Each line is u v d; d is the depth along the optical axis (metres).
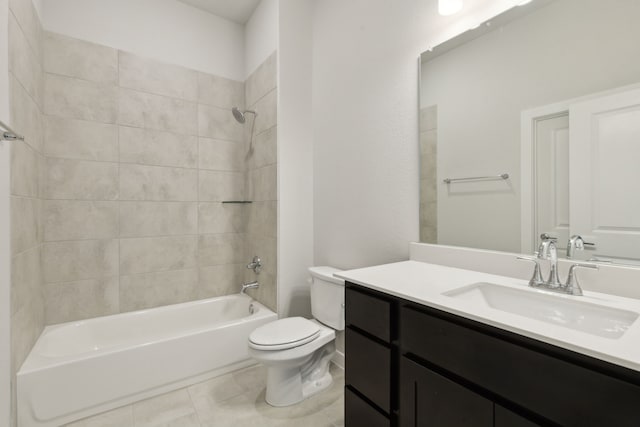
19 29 1.45
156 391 1.74
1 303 1.21
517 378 0.71
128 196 2.21
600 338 0.64
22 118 1.50
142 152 2.26
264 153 2.40
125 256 2.21
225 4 2.47
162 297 2.35
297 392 1.70
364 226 1.90
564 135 1.07
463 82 1.37
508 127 1.22
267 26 2.33
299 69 2.29
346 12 2.01
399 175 1.67
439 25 1.46
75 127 2.02
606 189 0.98
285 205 2.25
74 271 2.03
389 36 1.71
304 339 1.65
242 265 2.71
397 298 1.02
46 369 1.44
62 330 1.89
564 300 0.92
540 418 0.67
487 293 1.12
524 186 1.18
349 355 1.23
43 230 1.90
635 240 0.93
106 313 2.13
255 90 2.52
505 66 1.23
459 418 0.82
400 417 1.01
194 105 2.48
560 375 0.64
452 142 1.42
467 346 0.81
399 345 1.01
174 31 2.40
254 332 1.71
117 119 2.16
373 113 1.82
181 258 2.43
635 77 0.92
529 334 0.69
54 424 1.46
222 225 2.63
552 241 1.07
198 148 2.50
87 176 2.06
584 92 1.02
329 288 1.85
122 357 1.64
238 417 1.57
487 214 1.30
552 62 1.10
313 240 2.38
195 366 1.87
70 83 2.00
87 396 1.54
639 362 0.54
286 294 2.27
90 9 2.07
